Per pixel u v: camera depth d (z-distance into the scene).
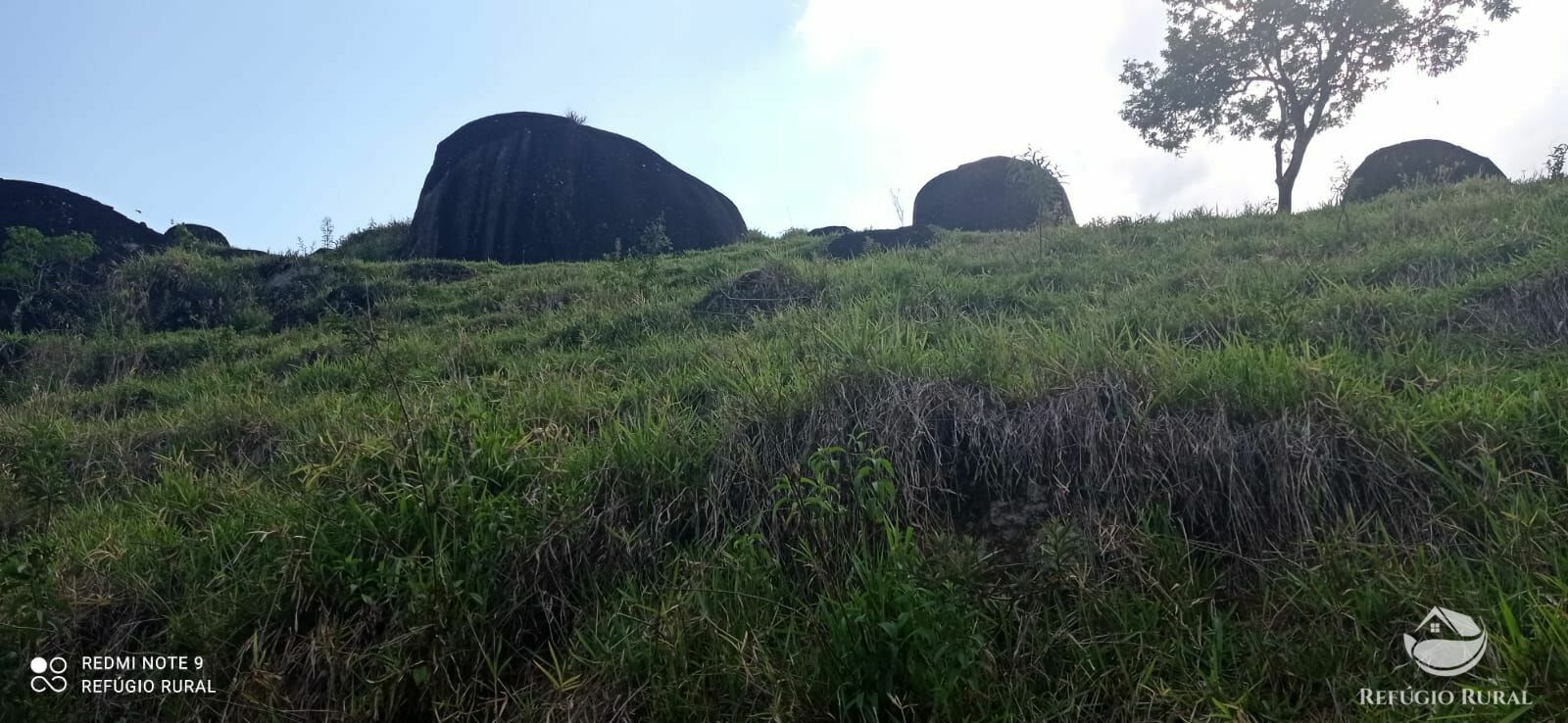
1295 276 6.36
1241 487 3.78
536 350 7.62
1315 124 17.88
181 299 11.44
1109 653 3.27
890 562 3.51
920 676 3.12
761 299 7.97
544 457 4.42
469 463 4.38
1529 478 3.58
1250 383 4.09
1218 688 3.01
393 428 4.82
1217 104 18.61
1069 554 3.54
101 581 4.09
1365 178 15.12
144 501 5.05
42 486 5.20
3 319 11.27
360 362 7.08
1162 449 3.94
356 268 12.07
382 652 3.59
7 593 3.82
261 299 11.55
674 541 4.10
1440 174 12.94
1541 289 5.21
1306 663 3.06
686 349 6.52
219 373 8.26
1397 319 5.29
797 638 3.46
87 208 14.75
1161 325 5.51
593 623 3.76
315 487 4.34
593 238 17.00
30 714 3.57
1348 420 3.85
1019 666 3.26
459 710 3.49
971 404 4.36
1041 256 8.46
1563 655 2.71
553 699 3.47
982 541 3.79
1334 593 3.29
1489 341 4.98
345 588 3.79
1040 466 4.08
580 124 18.50
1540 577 3.09
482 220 17.25
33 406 7.48
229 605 3.85
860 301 7.28
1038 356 4.67
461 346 7.64
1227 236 8.65
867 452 4.12
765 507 4.09
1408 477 3.68
